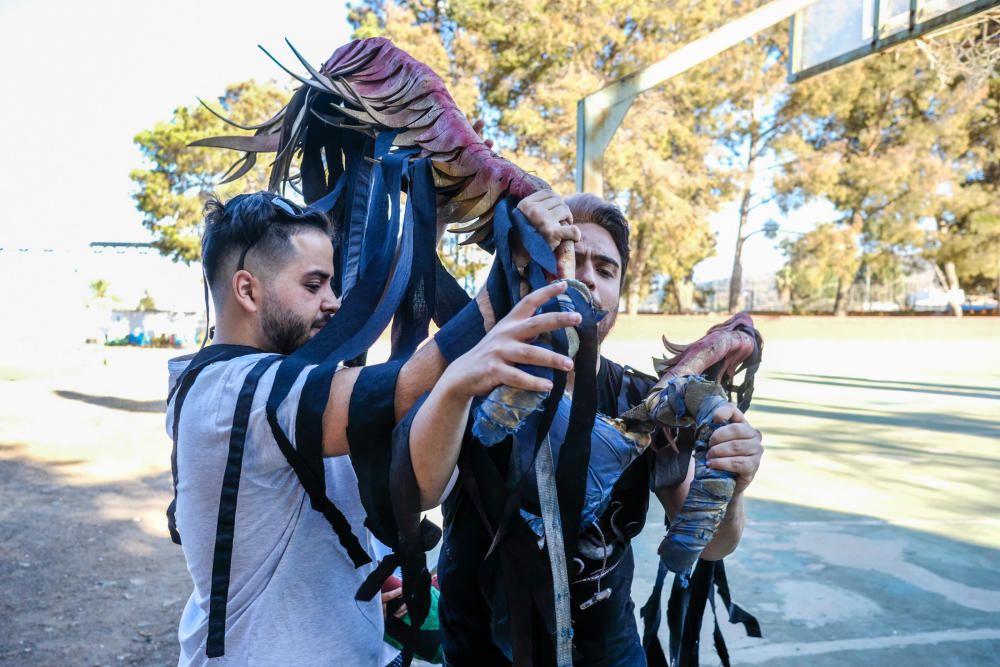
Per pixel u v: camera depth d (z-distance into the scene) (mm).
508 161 1114
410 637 952
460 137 1113
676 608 1385
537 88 24547
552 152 24406
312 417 898
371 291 1055
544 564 1012
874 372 17625
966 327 29453
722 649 1458
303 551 1053
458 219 1170
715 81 28219
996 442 8055
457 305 1122
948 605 3453
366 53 1242
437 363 905
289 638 1036
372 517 907
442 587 1258
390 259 1086
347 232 1304
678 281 37594
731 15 26266
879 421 9680
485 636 1207
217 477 1015
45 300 31312
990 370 18156
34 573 3924
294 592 1044
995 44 8586
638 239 29469
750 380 1289
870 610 3395
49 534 4633
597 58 26484
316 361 980
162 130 29750
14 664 2885
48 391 12891
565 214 996
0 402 11273
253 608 1035
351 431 883
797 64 6242
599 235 1288
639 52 25391
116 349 28859
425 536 1200
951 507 5270
